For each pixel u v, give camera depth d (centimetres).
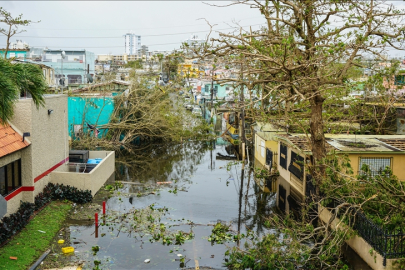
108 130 3544
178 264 1277
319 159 1597
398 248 1133
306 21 1466
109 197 2042
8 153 1405
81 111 3484
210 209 1917
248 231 1556
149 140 4131
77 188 1920
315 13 1452
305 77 1371
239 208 1947
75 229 1551
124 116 3600
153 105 3706
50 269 1189
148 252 1364
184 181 2534
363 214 1293
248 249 1281
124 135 3819
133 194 2141
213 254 1368
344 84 1442
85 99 3459
